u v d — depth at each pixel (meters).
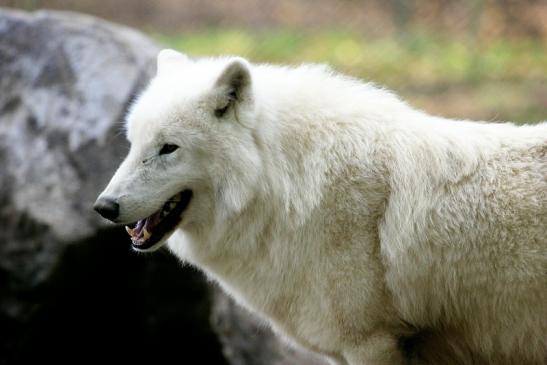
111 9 24.25
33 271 11.81
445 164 7.68
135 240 7.86
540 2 22.38
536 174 7.50
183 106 7.60
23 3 20.98
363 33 23.33
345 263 7.69
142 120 7.72
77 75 12.66
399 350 7.93
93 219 11.73
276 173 7.74
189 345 12.62
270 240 7.88
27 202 11.87
